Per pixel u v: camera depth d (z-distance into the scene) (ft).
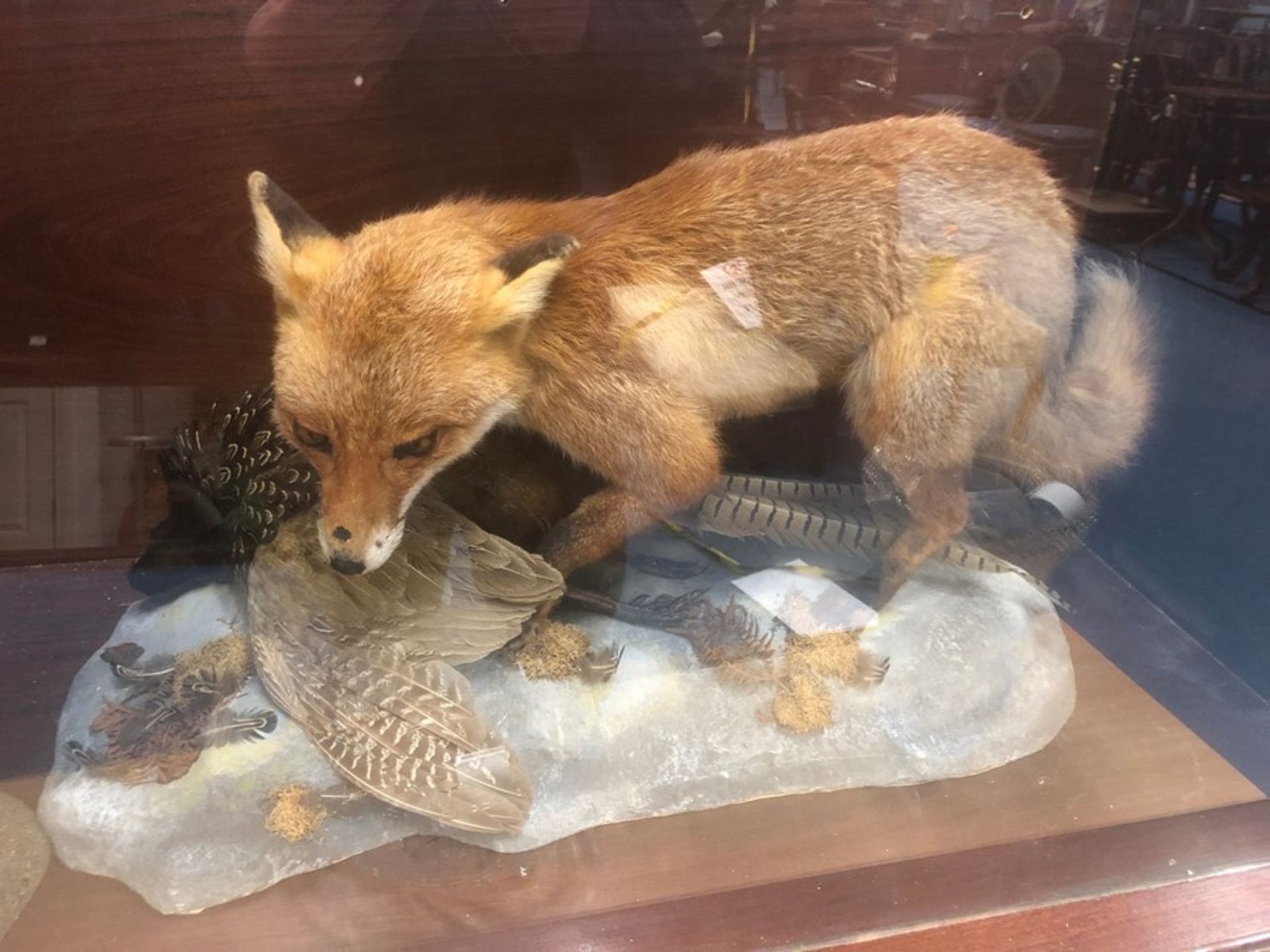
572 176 3.01
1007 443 3.45
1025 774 3.31
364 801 2.87
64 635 3.14
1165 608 3.99
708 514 3.22
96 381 3.13
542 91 2.88
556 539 3.11
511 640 3.16
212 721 2.95
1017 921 2.77
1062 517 3.73
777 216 2.89
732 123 2.98
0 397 3.08
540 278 2.47
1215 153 3.25
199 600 3.23
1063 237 3.27
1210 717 3.59
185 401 3.20
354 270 2.42
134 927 2.57
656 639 3.37
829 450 3.34
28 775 2.84
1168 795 3.25
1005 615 3.72
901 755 3.29
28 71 2.60
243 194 2.90
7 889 2.59
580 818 2.97
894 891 2.84
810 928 2.70
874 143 2.99
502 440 2.94
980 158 3.05
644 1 2.78
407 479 2.55
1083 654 3.83
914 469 3.27
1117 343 3.43
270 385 2.89
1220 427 3.61
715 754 3.18
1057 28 3.03
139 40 2.61
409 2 2.68
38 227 2.84
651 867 2.87
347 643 2.89
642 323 2.73
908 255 2.97
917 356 3.03
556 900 2.74
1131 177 3.29
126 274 2.96
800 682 3.34
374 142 2.89
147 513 3.32
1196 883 2.92
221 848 2.74
